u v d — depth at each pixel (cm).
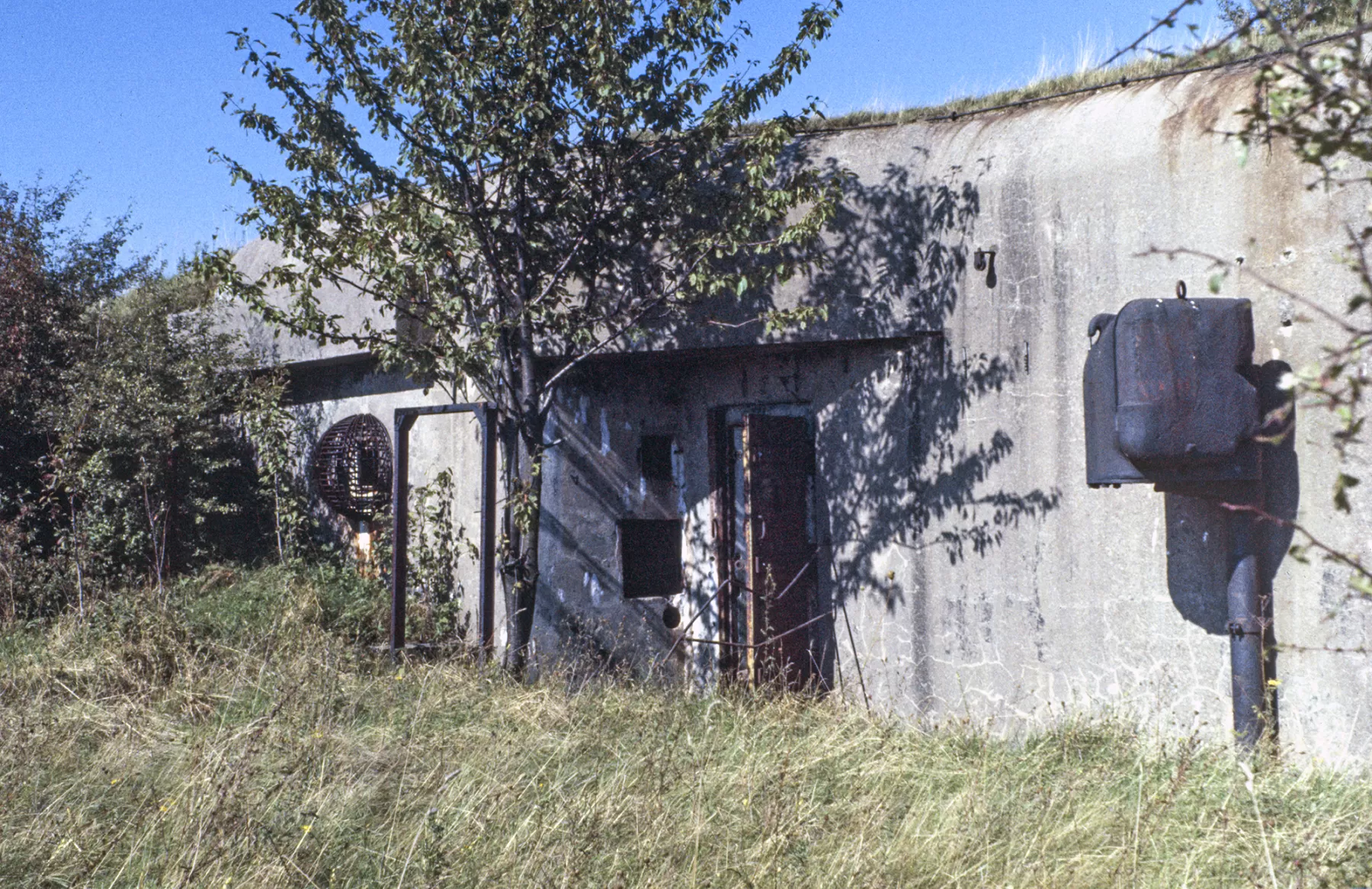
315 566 1040
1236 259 643
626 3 778
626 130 802
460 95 777
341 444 1051
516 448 836
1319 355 596
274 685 734
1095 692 693
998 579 745
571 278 866
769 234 828
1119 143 708
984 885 435
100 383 1059
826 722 709
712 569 900
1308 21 279
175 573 1040
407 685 774
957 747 656
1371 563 570
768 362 878
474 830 490
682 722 702
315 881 448
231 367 1114
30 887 440
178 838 474
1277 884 412
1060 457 718
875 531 816
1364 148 251
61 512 1033
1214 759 586
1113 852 456
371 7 787
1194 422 571
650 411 920
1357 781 550
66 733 631
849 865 450
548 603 858
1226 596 634
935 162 796
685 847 472
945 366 777
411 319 942
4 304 1109
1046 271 732
